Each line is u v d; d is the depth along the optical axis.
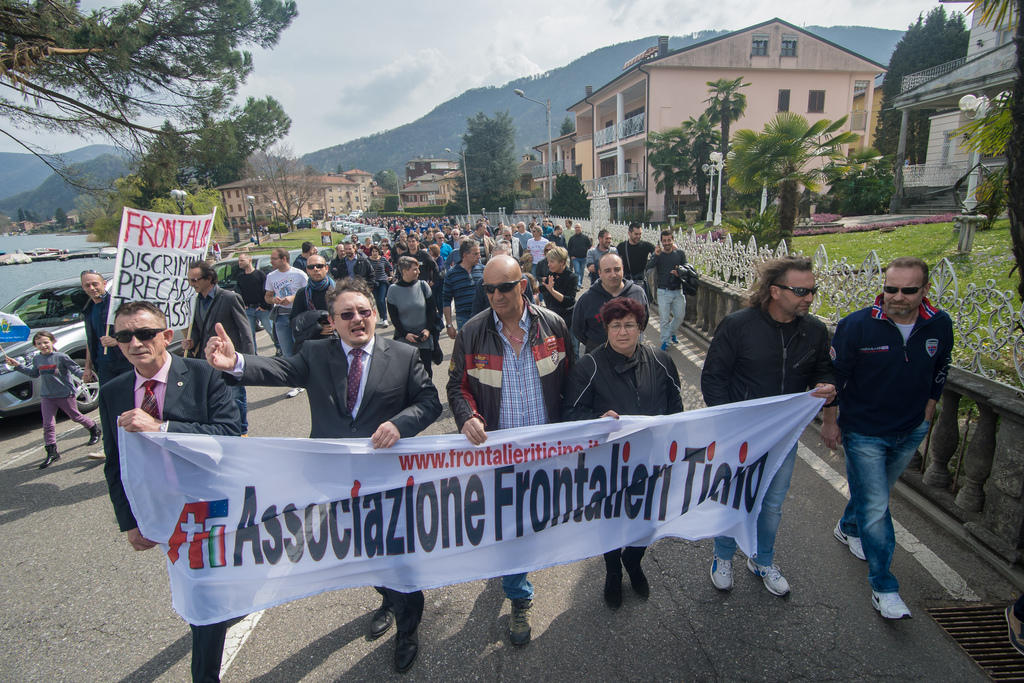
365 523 2.66
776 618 2.86
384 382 2.71
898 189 19.88
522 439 2.71
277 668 2.74
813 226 17.69
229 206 92.25
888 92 39.94
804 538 3.48
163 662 2.88
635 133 34.12
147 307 2.42
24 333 6.09
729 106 26.48
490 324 2.84
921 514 3.64
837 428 3.03
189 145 10.57
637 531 2.90
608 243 7.93
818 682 2.46
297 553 2.58
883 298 2.77
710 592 3.09
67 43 8.16
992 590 2.94
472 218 60.28
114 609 3.30
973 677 2.45
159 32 9.39
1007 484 3.05
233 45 10.32
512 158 72.19
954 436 3.60
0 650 3.00
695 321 9.54
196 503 2.42
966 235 9.22
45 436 5.59
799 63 31.98
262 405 7.21
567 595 3.16
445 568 2.73
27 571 3.74
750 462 2.90
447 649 2.80
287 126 11.48
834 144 14.52
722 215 25.97
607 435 2.78
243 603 2.49
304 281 7.62
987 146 4.18
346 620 3.07
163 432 2.34
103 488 5.00
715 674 2.54
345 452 2.60
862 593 2.99
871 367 2.82
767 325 2.89
